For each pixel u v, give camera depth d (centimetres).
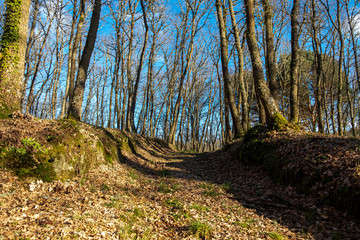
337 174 539
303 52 2438
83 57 980
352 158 558
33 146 569
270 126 973
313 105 2641
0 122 617
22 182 509
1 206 386
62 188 528
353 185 483
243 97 1614
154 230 437
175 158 1636
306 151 680
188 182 842
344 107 2516
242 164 986
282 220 510
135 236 395
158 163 1217
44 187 521
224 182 852
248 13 1046
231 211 561
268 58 1105
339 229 445
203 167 1218
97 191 575
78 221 384
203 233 427
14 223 338
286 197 608
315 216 499
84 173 674
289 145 759
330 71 2441
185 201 603
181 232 435
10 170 520
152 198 615
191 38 2372
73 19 1576
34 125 647
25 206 404
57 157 599
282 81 2405
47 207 420
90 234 358
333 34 1892
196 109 3900
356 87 2331
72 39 1608
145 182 792
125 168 935
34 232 326
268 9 1112
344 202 488
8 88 688
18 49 717
